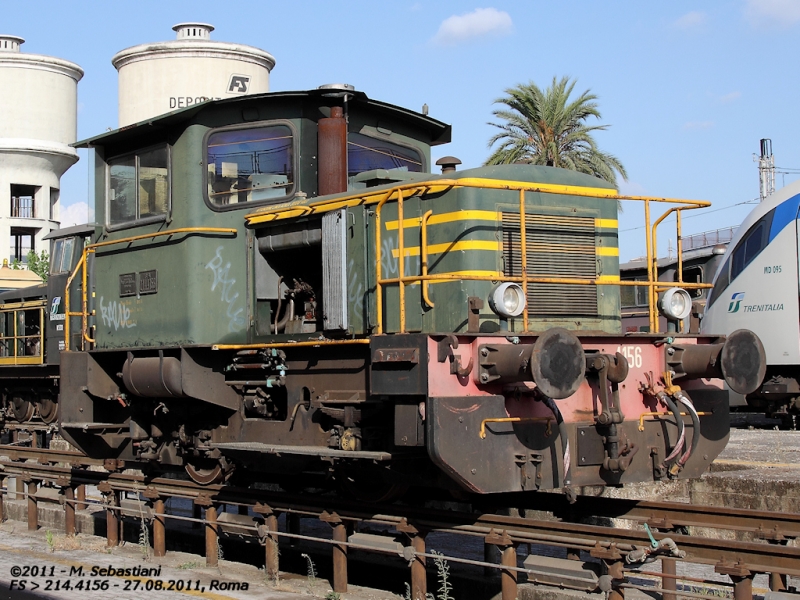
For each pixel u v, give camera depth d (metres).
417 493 8.73
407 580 8.00
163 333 9.10
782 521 6.86
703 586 7.54
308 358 8.34
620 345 7.45
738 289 16.83
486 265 7.49
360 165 9.16
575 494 7.04
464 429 6.62
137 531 10.42
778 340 16.05
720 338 7.81
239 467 9.39
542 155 25.86
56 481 10.75
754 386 7.30
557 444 7.08
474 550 9.30
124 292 9.72
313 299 8.67
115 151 9.98
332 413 7.84
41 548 9.63
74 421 10.04
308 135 8.84
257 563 9.16
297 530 9.60
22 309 18.23
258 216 8.77
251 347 8.62
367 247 8.12
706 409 7.90
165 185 9.17
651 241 7.86
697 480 10.19
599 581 6.25
